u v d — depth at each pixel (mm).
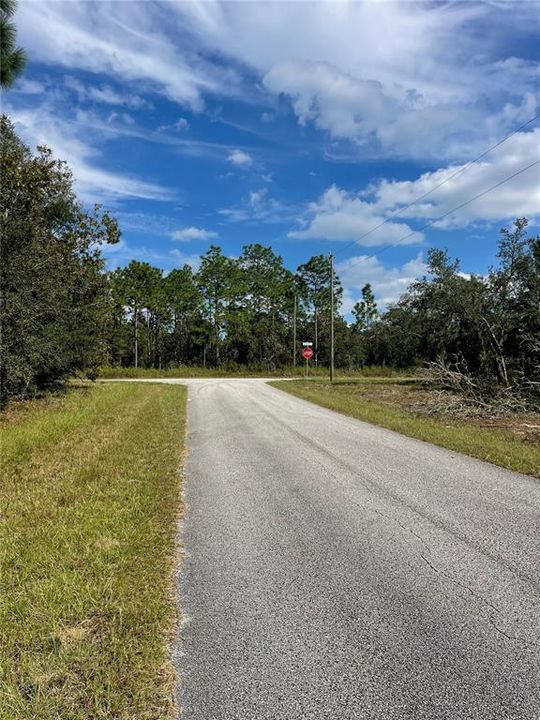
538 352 20094
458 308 23891
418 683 2426
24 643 2666
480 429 11023
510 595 3332
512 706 2268
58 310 15844
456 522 4789
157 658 2609
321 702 2297
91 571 3553
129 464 6957
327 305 58875
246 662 2600
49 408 13281
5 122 15195
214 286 52312
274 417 12781
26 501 5242
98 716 2186
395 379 34281
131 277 48906
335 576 3635
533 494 5742
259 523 4805
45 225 17125
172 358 57406
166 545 4195
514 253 22141
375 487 6062
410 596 3324
